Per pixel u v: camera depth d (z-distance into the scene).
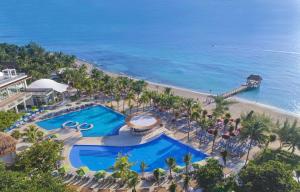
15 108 94.69
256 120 68.75
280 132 67.06
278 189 46.28
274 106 109.81
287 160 64.06
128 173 57.34
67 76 120.69
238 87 132.12
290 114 101.44
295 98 117.62
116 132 83.56
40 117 92.88
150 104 102.56
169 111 95.88
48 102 103.25
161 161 69.25
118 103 101.62
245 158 67.56
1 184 41.69
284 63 170.25
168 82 146.88
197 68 170.00
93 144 76.19
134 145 75.56
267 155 64.62
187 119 89.12
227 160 66.56
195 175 53.47
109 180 59.28
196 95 120.62
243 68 164.88
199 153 71.06
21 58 154.88
